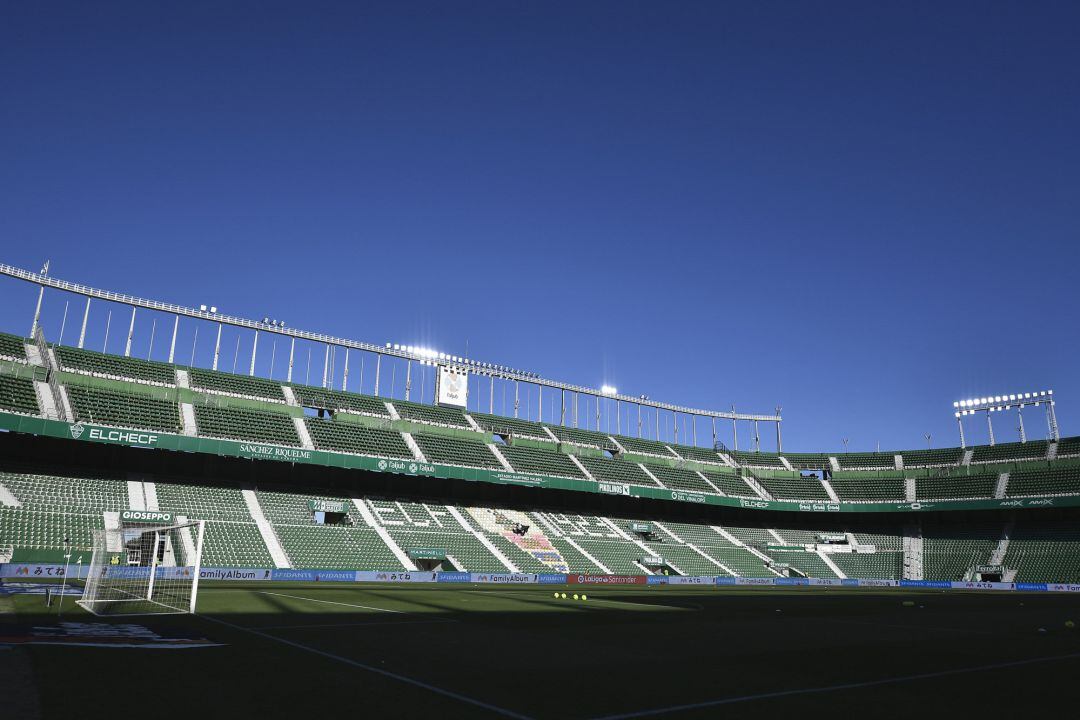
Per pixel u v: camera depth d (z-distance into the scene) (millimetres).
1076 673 17109
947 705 12977
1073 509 87125
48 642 16375
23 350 62719
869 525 99125
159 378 68375
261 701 11562
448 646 19281
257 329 77875
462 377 91062
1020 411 100688
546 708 11891
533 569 68000
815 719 11609
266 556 56250
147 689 12031
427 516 72688
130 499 57250
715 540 89438
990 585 78000
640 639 22562
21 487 53562
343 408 78500
